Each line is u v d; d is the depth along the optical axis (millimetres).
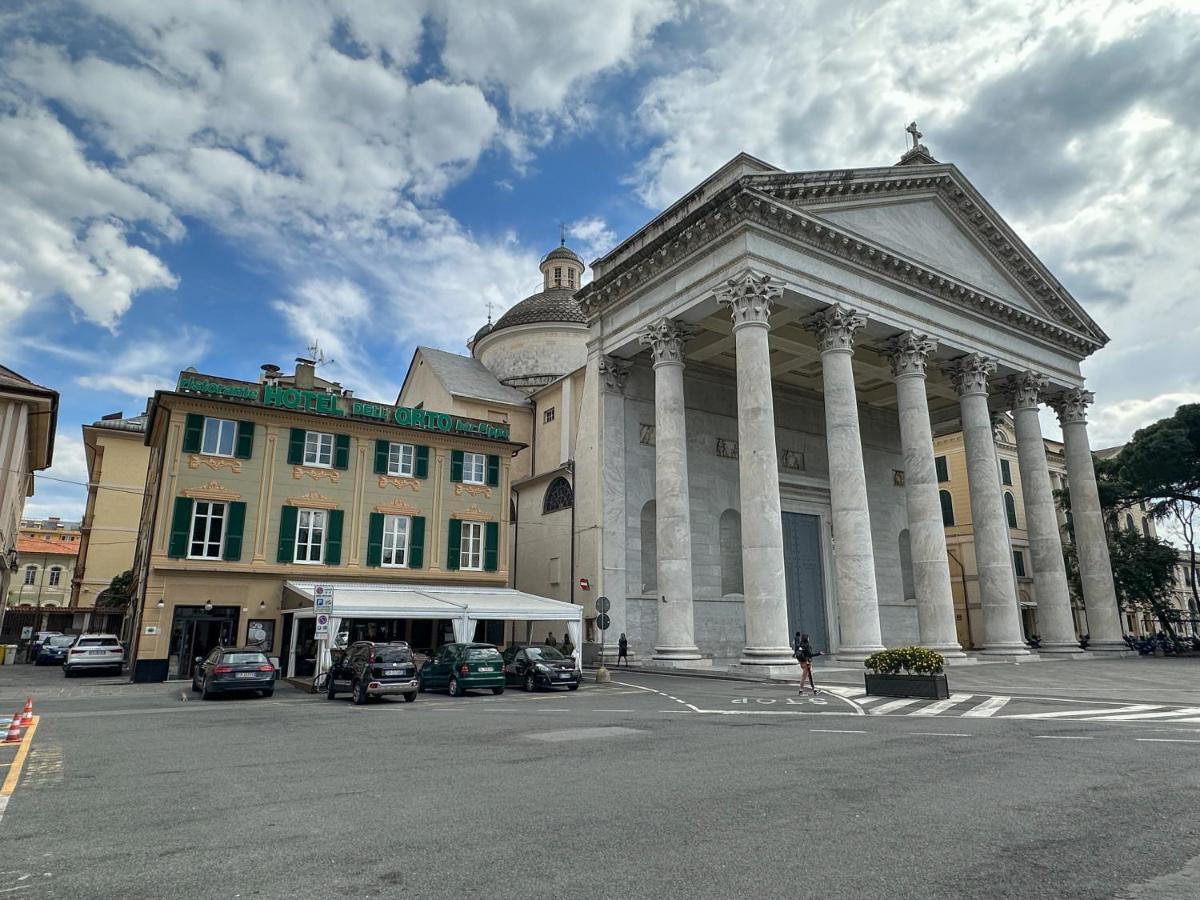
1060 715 14375
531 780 8562
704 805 7242
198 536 27500
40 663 41188
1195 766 9039
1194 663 29062
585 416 34656
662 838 6137
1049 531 34312
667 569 28188
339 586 27266
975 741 11133
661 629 28078
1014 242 35812
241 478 28453
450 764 9703
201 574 27234
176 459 27531
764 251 27031
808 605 36625
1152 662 29859
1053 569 33875
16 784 8672
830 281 28516
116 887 5133
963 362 33406
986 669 26016
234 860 5715
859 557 25922
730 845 5930
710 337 34094
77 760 10344
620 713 15641
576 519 34031
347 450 30703
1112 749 10312
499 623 35750
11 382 32062
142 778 8992
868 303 29578
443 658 22234
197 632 27203
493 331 50531
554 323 48781
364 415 31422
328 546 29562
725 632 33312
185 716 16016
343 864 5582
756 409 25531
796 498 37625
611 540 32188
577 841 6082
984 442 32531
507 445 34188
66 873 5449
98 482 51812
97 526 50750
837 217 29938
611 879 5164
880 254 29609
